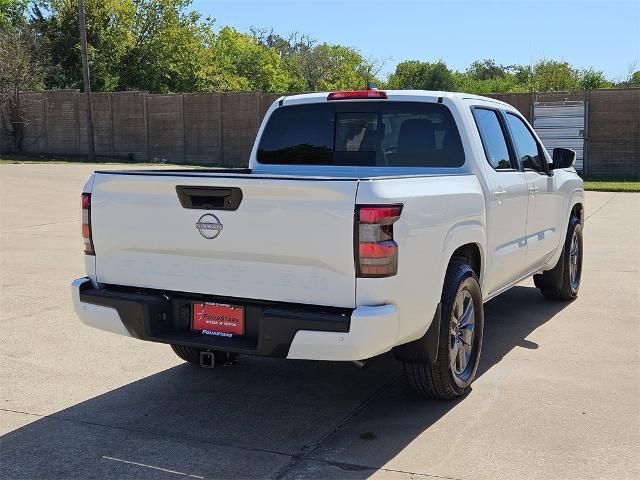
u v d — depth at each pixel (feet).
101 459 13.25
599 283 28.43
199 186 13.70
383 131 18.24
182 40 161.89
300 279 13.12
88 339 20.80
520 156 20.74
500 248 18.43
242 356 19.61
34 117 117.50
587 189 69.46
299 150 19.25
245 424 14.88
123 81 158.20
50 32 145.07
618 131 82.07
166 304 14.62
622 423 14.71
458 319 15.98
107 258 15.15
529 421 14.84
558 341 20.59
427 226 13.93
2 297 25.48
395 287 12.92
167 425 14.84
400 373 18.16
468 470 12.64
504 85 228.84
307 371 18.37
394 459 13.14
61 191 62.34
